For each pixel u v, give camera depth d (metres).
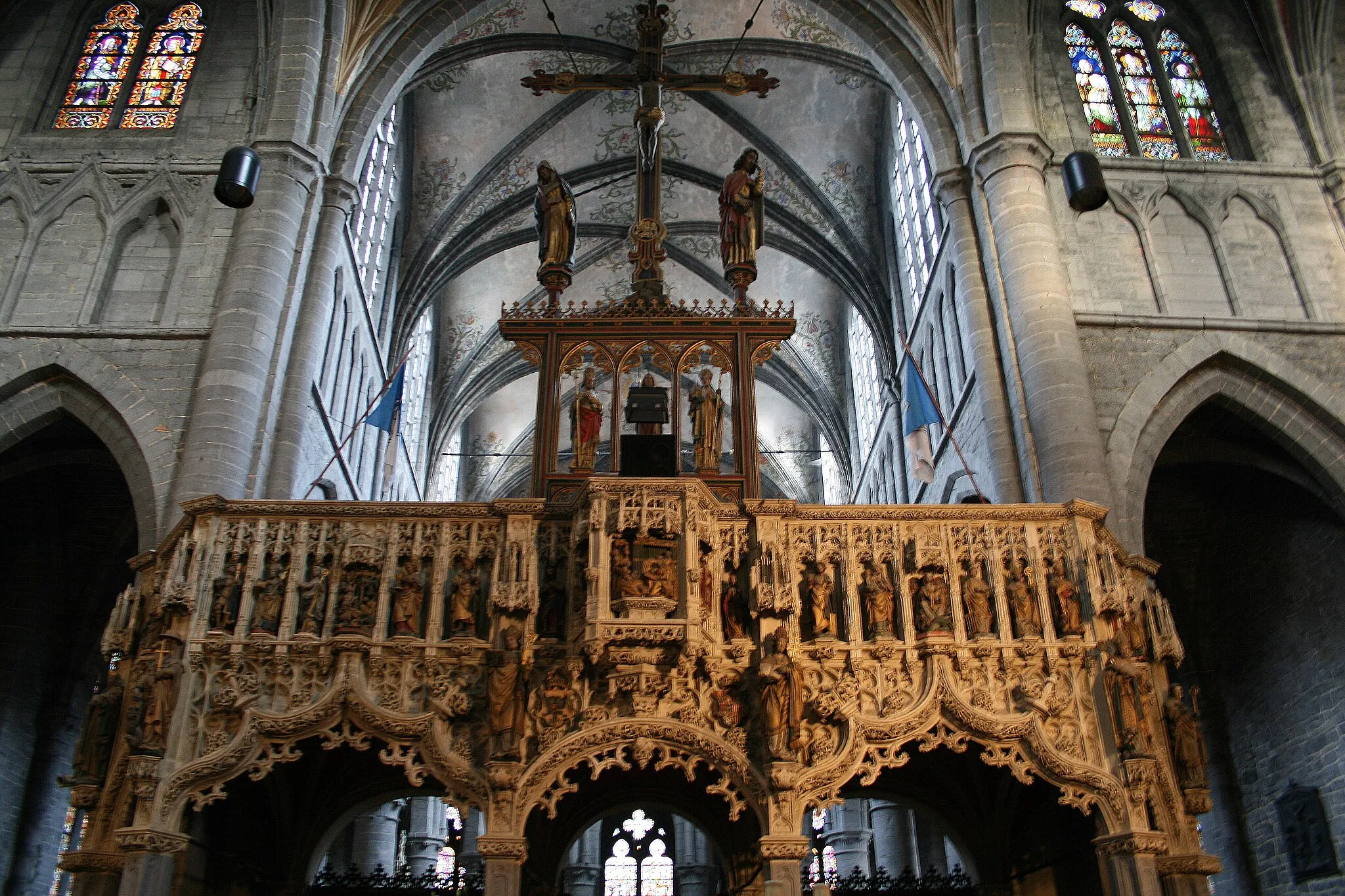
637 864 41.09
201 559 13.34
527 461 46.41
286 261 20.36
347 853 29.42
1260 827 23.22
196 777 12.23
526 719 12.52
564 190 16.42
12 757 22.08
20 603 22.91
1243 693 24.02
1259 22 24.67
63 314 20.02
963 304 21.12
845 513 13.85
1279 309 21.27
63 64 23.48
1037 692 13.01
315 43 22.12
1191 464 23.09
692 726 12.55
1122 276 21.30
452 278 33.75
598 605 12.47
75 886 12.23
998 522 14.00
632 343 15.35
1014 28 22.45
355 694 12.61
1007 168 21.25
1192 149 23.97
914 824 28.06
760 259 37.41
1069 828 14.44
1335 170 22.64
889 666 13.12
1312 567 22.03
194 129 22.23
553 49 28.73
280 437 19.44
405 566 13.48
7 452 21.12
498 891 11.68
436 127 31.25
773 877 11.84
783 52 28.80
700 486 13.29
